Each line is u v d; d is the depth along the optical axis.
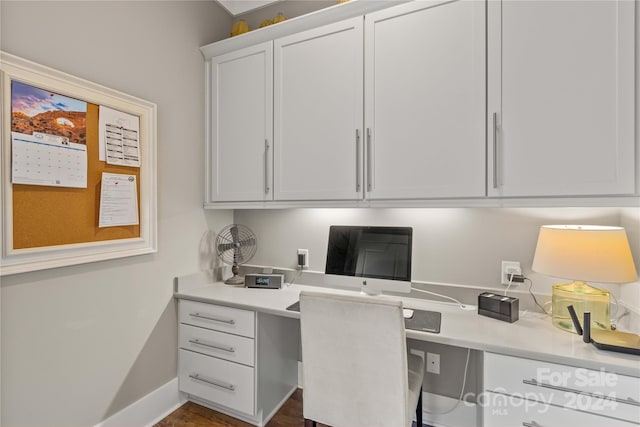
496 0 1.39
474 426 1.77
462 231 1.78
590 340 1.22
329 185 1.74
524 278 1.64
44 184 1.33
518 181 1.35
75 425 1.48
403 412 1.21
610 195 1.22
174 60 1.96
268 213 2.34
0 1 1.21
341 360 1.28
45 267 1.34
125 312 1.70
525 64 1.34
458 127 1.46
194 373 1.93
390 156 1.60
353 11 1.68
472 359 1.78
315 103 1.78
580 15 1.25
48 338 1.38
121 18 1.65
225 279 2.34
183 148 2.02
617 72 1.20
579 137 1.26
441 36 1.49
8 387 1.26
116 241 1.62
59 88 1.38
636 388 1.04
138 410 1.76
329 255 1.93
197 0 2.13
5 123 1.21
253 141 1.97
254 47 1.97
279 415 1.92
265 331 1.81
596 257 1.22
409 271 1.70
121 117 1.64
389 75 1.60
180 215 2.02
